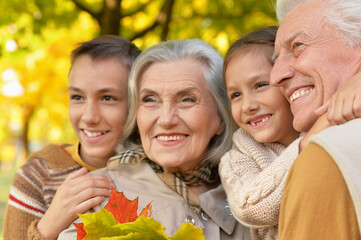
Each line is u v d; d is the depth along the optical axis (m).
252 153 1.91
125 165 2.11
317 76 1.48
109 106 2.34
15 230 2.36
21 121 8.62
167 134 1.97
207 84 2.03
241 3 5.11
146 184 2.05
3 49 5.25
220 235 2.01
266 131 1.90
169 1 4.53
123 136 2.23
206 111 2.02
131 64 2.38
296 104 1.57
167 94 1.97
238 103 1.97
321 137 1.08
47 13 5.15
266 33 1.95
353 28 1.43
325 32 1.47
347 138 1.05
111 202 1.51
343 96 1.26
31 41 5.50
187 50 2.04
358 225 0.99
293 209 1.06
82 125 2.36
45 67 6.10
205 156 2.12
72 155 2.49
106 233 1.34
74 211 2.02
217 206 2.02
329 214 1.01
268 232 1.85
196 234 1.28
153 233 1.30
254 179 1.71
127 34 5.40
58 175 2.42
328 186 1.02
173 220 1.94
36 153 2.57
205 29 5.48
